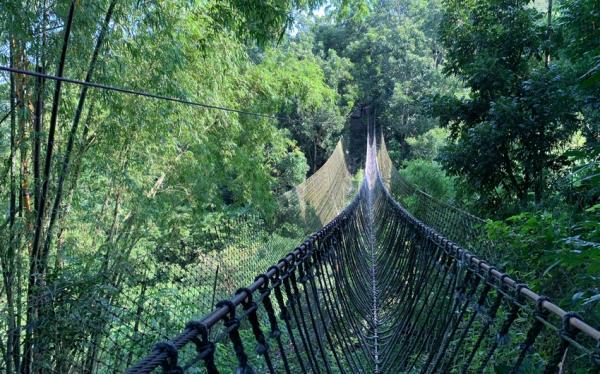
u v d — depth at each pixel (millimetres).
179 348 955
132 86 3785
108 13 2975
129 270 3254
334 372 3193
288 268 2025
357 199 8148
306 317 4266
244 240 5719
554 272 2504
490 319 1684
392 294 4355
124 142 3965
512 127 5246
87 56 3023
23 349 2639
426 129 29422
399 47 35062
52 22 2797
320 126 27547
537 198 5328
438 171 12039
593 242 1907
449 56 6980
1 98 2787
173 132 4398
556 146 5371
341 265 4125
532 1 6523
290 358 3652
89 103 3553
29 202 2871
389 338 3453
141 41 3586
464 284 2168
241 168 6910
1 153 3008
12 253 2648
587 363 1852
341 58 35406
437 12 32875
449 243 2547
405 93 32531
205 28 4773
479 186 5809
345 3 5629
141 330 3244
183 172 5254
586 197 3164
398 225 5996
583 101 4430
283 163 18938
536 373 1969
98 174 3752
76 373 2842
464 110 6438
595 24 3896
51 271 2879
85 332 2730
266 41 4766
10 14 2469
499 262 3230
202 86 5043
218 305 1239
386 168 16359
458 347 1947
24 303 2691
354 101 33062
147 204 4348
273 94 7078
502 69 6062
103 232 3912
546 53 6156
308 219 9469
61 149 3201
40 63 2764
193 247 5230
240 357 1272
